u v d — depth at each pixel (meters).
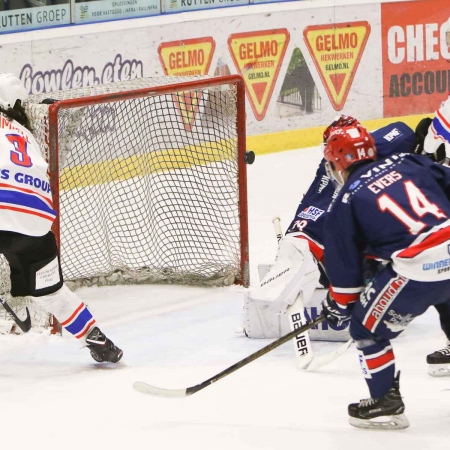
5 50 25.47
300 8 26.92
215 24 26.64
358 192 9.43
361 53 27.62
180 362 12.62
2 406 11.12
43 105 13.67
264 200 23.02
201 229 18.45
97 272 17.05
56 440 10.00
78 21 25.88
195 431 10.10
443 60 28.12
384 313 9.53
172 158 22.00
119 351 12.45
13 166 11.85
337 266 9.53
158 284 17.12
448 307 10.98
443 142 12.25
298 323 12.23
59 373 12.34
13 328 14.09
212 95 17.83
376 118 28.06
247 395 11.19
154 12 26.39
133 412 10.76
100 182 18.30
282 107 27.30
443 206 9.55
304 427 10.12
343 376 11.78
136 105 18.69
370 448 9.48
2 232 11.83
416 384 11.37
